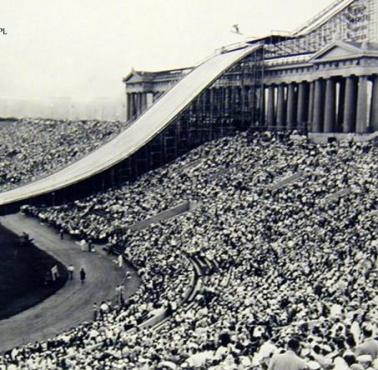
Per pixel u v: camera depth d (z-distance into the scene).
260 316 40.09
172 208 100.50
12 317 61.03
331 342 25.84
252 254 70.06
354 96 115.94
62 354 41.19
